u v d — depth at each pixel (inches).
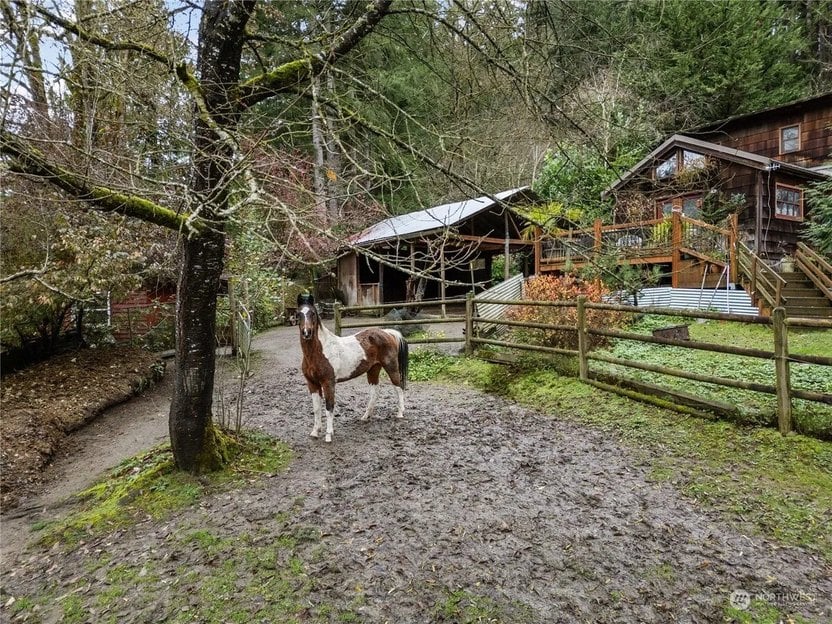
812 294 380.8
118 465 189.3
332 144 158.2
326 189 163.2
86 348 368.5
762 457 155.1
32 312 305.1
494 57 152.6
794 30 636.7
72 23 107.8
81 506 156.9
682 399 197.6
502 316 383.2
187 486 153.4
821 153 528.4
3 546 136.6
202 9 128.6
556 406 227.5
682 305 435.2
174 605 103.3
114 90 116.9
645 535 122.4
